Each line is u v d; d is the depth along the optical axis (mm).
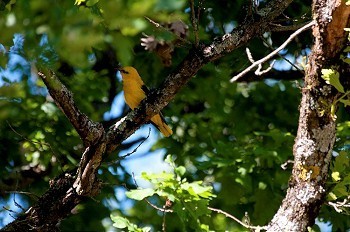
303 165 8766
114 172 14875
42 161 13180
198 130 16203
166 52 11086
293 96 16141
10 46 6164
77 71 14516
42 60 5742
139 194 9820
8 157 13484
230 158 13109
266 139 14375
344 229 12961
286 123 15562
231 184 13102
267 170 13164
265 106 16156
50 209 8438
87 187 8367
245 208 13938
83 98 14430
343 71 8438
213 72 15547
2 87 6469
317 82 8516
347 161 9008
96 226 14906
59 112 13719
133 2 5508
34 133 13172
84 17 5348
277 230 8812
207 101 16297
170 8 5531
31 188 13602
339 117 13562
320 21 8234
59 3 5316
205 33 12680
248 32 8719
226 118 16156
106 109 15562
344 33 8172
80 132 7984
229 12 12969
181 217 9898
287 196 8945
